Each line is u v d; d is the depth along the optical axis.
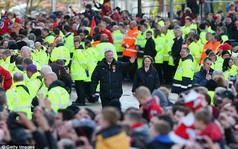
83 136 20.16
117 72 32.50
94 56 37.34
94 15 48.91
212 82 27.12
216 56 36.31
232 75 33.25
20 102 27.72
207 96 23.55
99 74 32.50
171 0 51.88
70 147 19.36
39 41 39.53
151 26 47.44
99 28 42.94
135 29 43.69
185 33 46.38
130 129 19.83
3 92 25.72
